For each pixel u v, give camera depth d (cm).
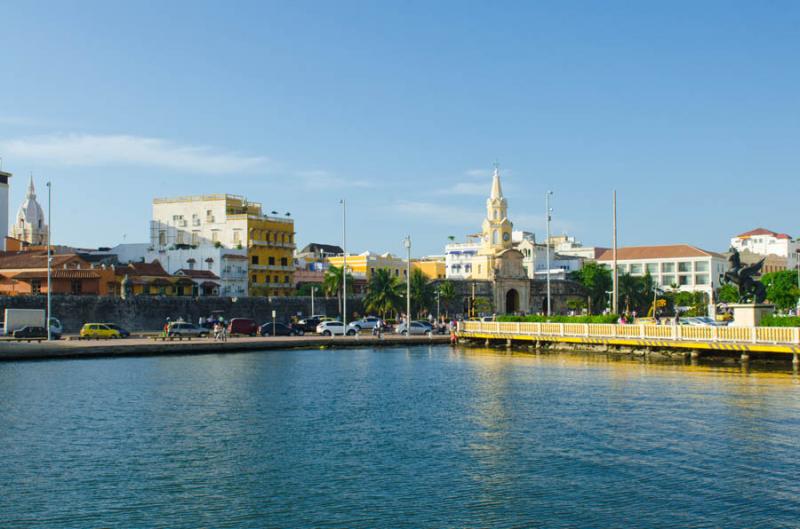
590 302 16800
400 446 3544
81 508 2703
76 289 11819
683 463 3155
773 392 4828
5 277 11856
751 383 5272
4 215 15538
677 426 3828
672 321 10050
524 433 3769
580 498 2752
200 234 15775
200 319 11288
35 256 12394
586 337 8100
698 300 17338
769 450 3331
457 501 2741
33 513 2655
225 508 2700
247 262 15088
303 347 9331
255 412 4438
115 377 6069
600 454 3328
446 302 15362
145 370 6612
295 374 6331
